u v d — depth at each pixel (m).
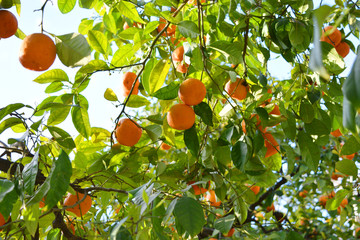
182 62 1.45
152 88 1.41
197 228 1.06
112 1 1.65
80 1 1.60
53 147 1.41
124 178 1.52
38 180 1.36
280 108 1.33
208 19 1.47
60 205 1.36
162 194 1.25
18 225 1.29
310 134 1.37
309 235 3.10
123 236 1.02
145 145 1.58
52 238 1.35
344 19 1.51
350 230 2.93
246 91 1.44
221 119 1.51
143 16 1.76
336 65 1.34
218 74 1.43
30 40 1.18
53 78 1.36
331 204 1.56
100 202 1.63
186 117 1.30
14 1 1.38
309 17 1.36
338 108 1.40
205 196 1.84
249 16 1.44
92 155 1.58
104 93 1.44
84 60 1.18
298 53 1.46
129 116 1.42
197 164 1.52
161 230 1.15
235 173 1.57
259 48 1.49
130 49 1.48
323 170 2.64
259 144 1.35
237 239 1.72
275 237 1.74
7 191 1.06
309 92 1.36
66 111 1.38
